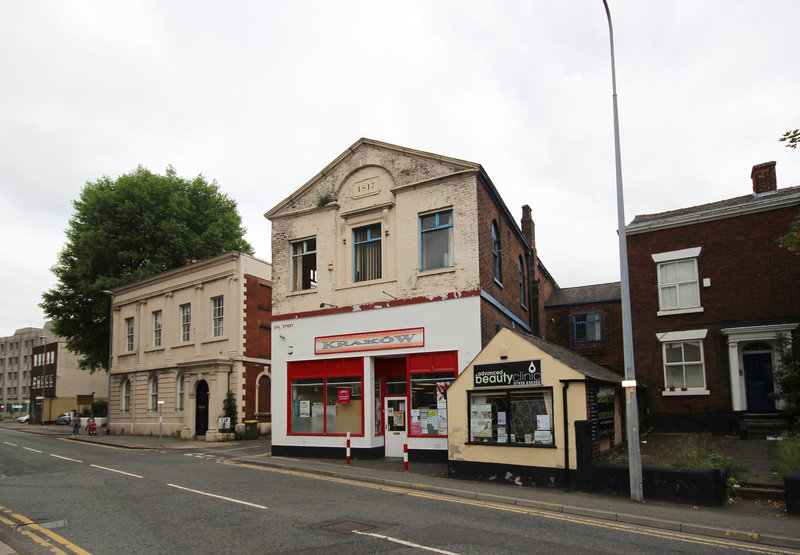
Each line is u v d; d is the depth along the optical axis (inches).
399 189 743.7
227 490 501.4
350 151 797.9
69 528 357.1
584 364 657.0
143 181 1493.6
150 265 1435.8
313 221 820.6
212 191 1621.6
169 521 373.7
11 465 707.4
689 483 436.8
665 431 806.5
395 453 724.0
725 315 789.9
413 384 694.5
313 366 782.5
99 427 1625.2
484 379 563.5
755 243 783.1
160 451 914.7
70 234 1521.9
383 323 725.3
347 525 363.3
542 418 527.2
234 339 1103.6
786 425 697.0
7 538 335.3
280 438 786.8
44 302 1491.1
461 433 568.1
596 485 482.9
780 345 705.6
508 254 850.1
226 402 1070.4
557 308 1065.5
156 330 1330.0
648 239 863.7
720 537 350.6
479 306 666.8
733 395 756.6
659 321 837.8
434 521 378.0
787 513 399.9
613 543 327.6
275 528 354.0
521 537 337.1
